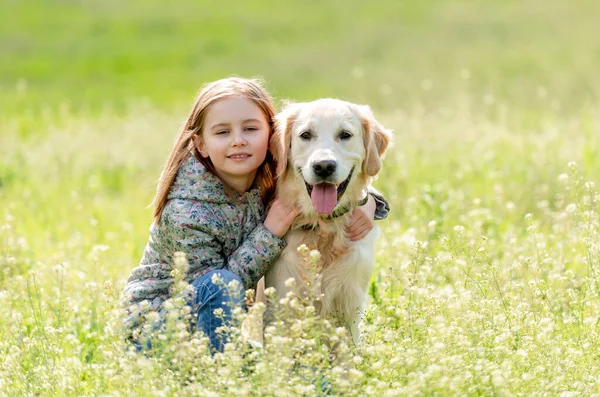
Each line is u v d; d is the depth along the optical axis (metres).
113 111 25.22
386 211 7.39
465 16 41.81
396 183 11.88
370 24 42.25
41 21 45.22
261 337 6.96
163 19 45.91
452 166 13.39
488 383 5.29
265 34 41.97
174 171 6.80
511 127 17.38
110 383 5.48
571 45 33.50
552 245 8.84
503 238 9.21
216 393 5.07
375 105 23.25
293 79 31.67
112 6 49.31
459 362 5.29
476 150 14.22
